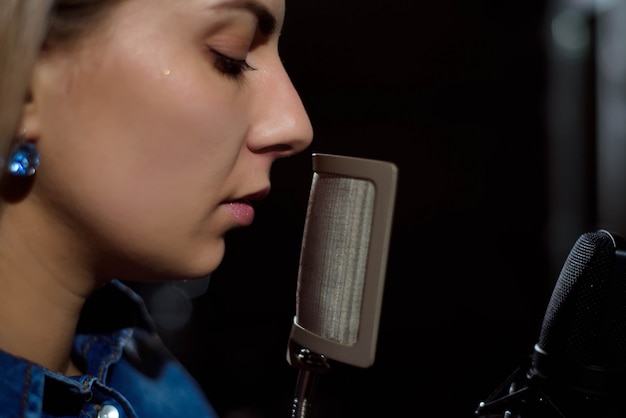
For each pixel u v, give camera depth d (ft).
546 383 1.62
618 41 8.24
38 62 1.35
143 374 1.87
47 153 1.38
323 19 10.63
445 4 10.53
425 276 10.19
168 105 1.36
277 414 6.59
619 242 1.60
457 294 9.82
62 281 1.47
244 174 1.49
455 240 10.53
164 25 1.35
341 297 1.49
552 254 9.16
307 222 1.58
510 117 10.61
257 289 9.60
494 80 10.57
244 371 7.18
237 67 1.43
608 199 8.55
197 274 1.48
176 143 1.38
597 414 1.61
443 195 10.72
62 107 1.36
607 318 1.58
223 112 1.40
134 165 1.37
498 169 10.64
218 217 1.48
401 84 10.82
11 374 1.38
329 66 10.77
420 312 9.33
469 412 6.85
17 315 1.45
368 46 10.73
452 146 10.75
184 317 7.26
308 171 10.37
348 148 10.89
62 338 1.51
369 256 1.46
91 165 1.37
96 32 1.34
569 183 8.96
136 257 1.44
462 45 10.62
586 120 8.84
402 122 10.84
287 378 7.14
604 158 8.59
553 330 1.62
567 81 8.89
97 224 1.40
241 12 1.38
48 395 1.49
